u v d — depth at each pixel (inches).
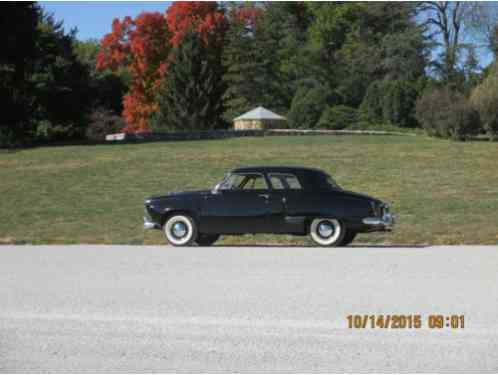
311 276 417.1
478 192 920.3
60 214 800.9
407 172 1111.6
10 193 962.1
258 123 2463.1
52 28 1909.4
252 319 312.7
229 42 2888.8
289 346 273.4
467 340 280.5
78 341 281.4
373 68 2844.5
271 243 625.3
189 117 2603.3
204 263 475.2
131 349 270.7
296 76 3036.4
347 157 1300.4
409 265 458.9
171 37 2787.9
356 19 3218.5
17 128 1753.2
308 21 3501.5
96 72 3043.8
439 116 1702.8
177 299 353.7
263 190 576.4
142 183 1031.6
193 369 247.9
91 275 427.8
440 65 2719.0
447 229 677.9
